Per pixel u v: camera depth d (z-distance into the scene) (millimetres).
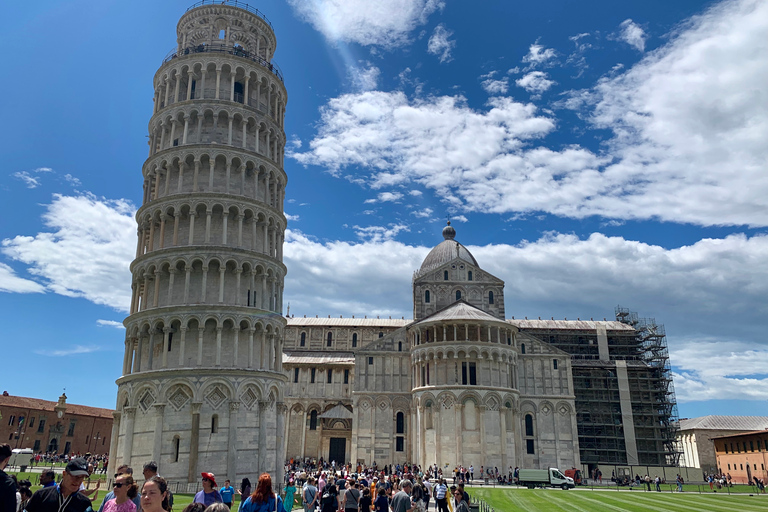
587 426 108062
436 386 85750
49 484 16734
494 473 80188
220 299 58125
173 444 53031
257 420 56844
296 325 122750
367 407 96375
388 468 82312
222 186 62594
